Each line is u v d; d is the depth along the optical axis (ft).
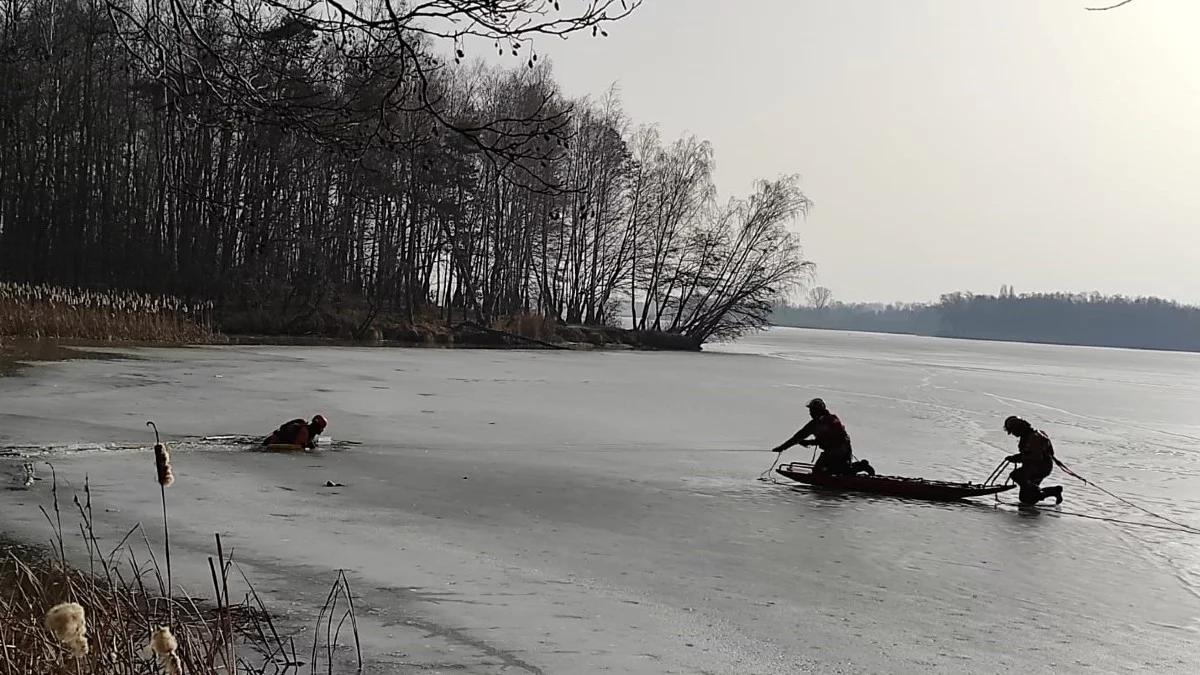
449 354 148.05
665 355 191.42
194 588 26.27
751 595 29.66
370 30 17.61
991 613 29.55
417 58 18.92
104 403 64.59
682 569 32.40
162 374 84.99
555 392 94.07
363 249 187.11
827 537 39.01
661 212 226.99
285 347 136.87
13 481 38.91
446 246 185.47
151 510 35.83
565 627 25.18
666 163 227.20
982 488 49.62
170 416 61.31
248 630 23.00
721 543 36.78
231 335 150.71
